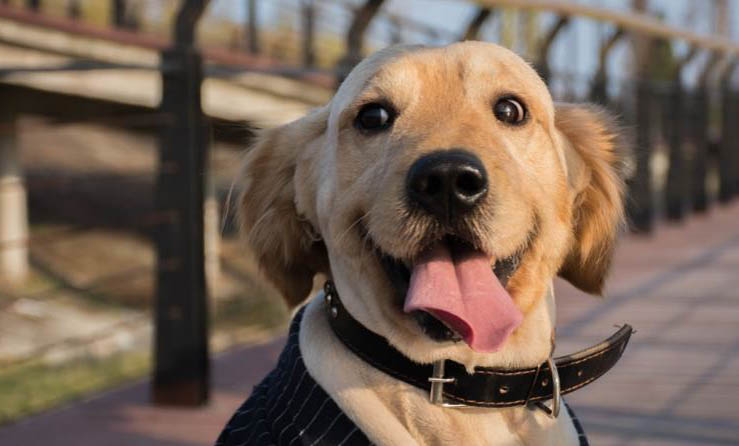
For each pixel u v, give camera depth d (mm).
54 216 9664
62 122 3848
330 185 1939
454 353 1841
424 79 1888
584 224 2119
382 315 1846
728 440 3176
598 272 2133
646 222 8211
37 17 7320
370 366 1870
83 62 3586
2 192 8156
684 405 3561
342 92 1987
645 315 5145
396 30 8297
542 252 1874
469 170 1686
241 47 10148
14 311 7012
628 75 8508
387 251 1767
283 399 1892
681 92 9195
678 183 9281
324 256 2162
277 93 9008
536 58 6309
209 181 7129
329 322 1942
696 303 5473
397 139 1829
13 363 3824
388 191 1758
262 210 2174
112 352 6164
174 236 3646
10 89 7969
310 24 10227
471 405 1852
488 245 1734
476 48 1939
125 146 12070
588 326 4863
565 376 1937
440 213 1717
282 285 2207
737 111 11484
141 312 7492
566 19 6301
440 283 1732
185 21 3645
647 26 7824
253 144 2258
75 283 8102
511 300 1742
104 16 9906
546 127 1959
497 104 1893
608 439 3207
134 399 3777
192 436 3332
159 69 3559
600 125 2168
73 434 3350
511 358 1891
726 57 10992
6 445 3225
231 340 5496
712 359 4211
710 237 8367
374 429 1835
